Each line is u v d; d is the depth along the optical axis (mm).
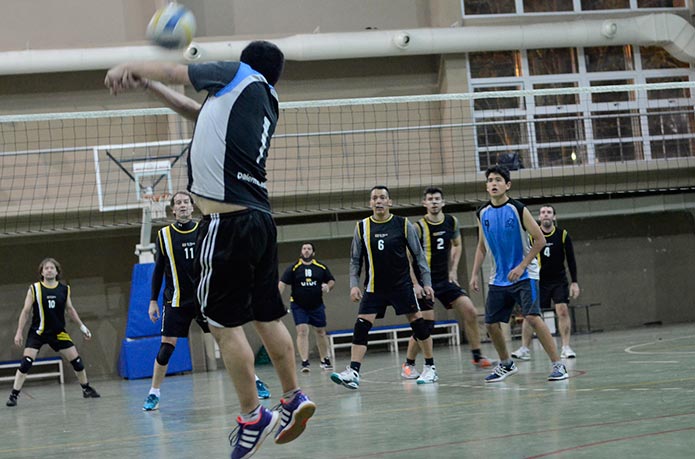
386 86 17688
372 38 16719
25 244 15719
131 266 16078
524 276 6758
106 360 15797
